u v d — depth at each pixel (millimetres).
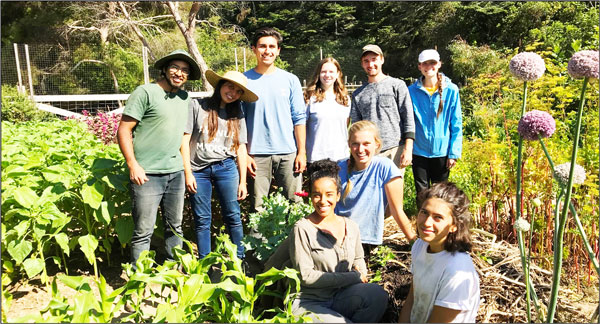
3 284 3455
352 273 2719
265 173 4059
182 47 21859
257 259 3664
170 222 3609
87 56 20344
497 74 7227
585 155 3857
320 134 4137
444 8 20984
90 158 3980
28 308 3205
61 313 2275
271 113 3980
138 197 3395
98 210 3562
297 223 2771
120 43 22391
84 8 21031
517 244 3963
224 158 3717
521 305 2986
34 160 3650
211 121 3646
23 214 3236
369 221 3268
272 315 3004
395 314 2900
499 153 4344
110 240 3986
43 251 3701
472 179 4508
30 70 16781
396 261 3299
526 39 16828
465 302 2260
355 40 26266
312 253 2715
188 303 2457
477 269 3244
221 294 2605
